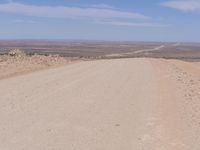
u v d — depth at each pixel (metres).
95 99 14.72
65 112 11.97
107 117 11.39
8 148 7.95
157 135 9.36
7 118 10.84
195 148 8.30
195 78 24.14
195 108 13.02
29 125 10.08
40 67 31.69
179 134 9.48
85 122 10.66
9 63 33.47
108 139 8.89
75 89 17.48
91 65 36.47
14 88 17.17
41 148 8.02
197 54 144.88
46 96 15.06
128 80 22.08
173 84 20.23
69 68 31.39
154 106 13.37
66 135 9.17
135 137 9.13
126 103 13.92
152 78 23.50
